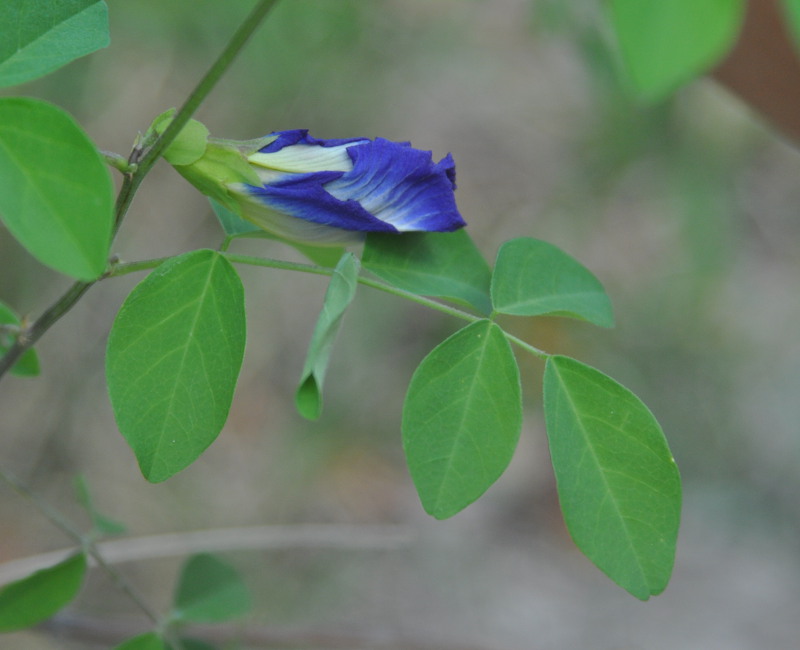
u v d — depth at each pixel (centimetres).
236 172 202
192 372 189
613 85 494
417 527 636
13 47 186
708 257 584
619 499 193
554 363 200
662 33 110
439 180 209
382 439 650
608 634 617
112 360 186
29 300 571
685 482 662
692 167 566
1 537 547
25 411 579
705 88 545
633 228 712
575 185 675
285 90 575
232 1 500
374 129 686
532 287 218
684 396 671
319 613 575
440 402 196
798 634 619
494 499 662
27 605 255
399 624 589
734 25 110
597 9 445
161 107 579
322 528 388
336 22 564
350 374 646
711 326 688
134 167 182
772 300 727
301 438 627
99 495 578
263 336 655
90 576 543
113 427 600
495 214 717
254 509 603
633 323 674
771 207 770
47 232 155
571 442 196
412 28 645
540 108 750
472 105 741
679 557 645
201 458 612
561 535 656
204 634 314
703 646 613
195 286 192
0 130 159
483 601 620
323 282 673
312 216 207
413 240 221
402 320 672
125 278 605
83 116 562
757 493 662
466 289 222
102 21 192
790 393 687
